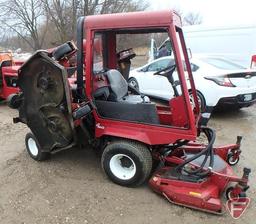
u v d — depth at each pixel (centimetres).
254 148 628
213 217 407
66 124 483
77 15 2544
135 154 447
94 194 454
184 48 475
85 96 484
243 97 809
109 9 2555
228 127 766
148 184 475
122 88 526
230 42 1204
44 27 2798
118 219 404
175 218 405
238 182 414
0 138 677
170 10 415
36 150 550
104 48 517
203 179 427
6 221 401
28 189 469
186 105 427
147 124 449
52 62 454
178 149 489
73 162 550
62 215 411
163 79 878
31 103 504
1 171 523
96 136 490
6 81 903
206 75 812
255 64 1149
